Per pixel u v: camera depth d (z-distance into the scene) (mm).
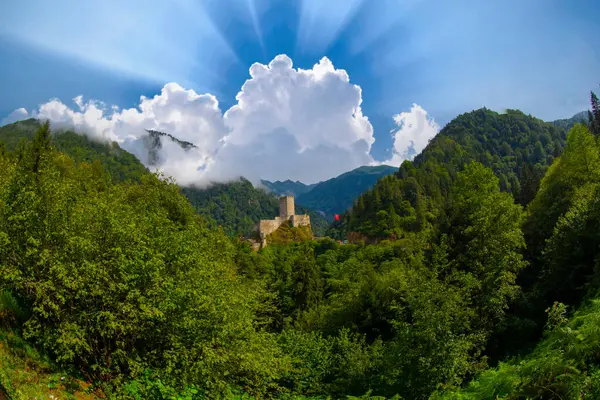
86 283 12562
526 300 27797
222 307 14859
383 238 106812
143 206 22391
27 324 11688
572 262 27141
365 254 80688
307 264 65375
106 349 13008
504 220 30469
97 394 11984
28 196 13094
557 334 12555
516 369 12750
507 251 29422
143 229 15703
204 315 14195
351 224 128125
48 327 12453
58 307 11672
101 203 14977
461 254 34219
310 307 55906
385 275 42219
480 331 24469
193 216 32875
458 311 20484
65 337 11547
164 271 14797
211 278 16359
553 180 41094
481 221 31531
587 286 21969
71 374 12305
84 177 32812
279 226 139250
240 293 20688
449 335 18578
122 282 13234
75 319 12438
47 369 11516
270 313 49375
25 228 12844
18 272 11930
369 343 37531
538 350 15047
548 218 36562
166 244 15625
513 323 25969
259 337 19719
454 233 37719
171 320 13430
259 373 17922
